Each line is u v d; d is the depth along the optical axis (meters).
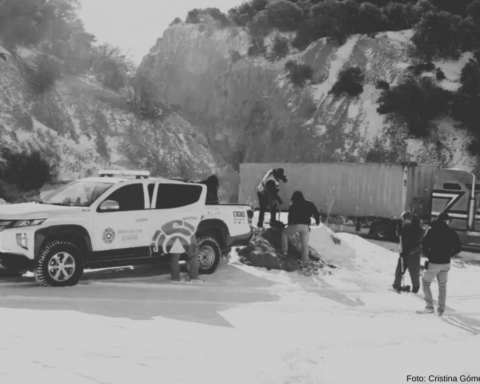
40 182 35.03
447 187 22.44
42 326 6.81
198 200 11.38
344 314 9.88
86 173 38.22
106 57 49.78
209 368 5.70
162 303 9.10
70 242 9.80
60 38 48.56
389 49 70.25
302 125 65.56
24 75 41.72
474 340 8.35
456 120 59.28
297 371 5.78
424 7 79.69
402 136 59.38
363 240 18.72
